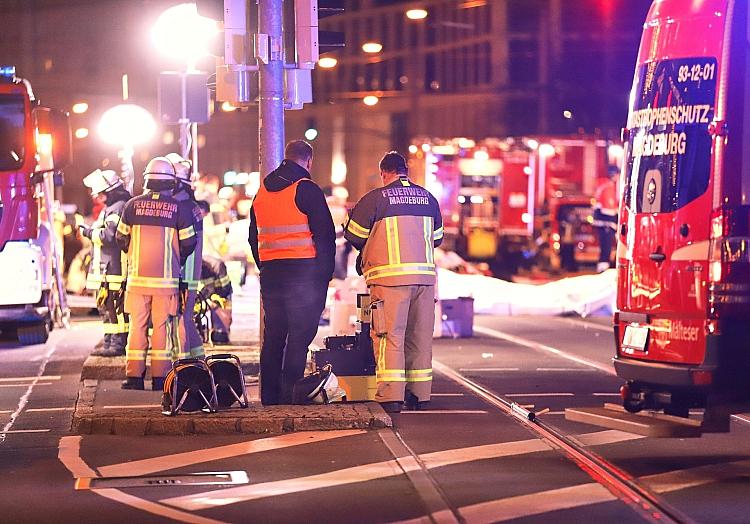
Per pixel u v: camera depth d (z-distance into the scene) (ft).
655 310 82.17
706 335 79.25
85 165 413.18
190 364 86.12
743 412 83.15
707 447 78.02
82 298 202.49
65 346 144.97
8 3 492.54
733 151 79.15
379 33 485.15
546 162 321.52
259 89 92.43
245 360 113.19
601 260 314.35
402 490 66.49
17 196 143.64
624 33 382.63
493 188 324.60
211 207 162.30
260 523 59.98
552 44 391.24
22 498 65.72
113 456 76.59
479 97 415.85
